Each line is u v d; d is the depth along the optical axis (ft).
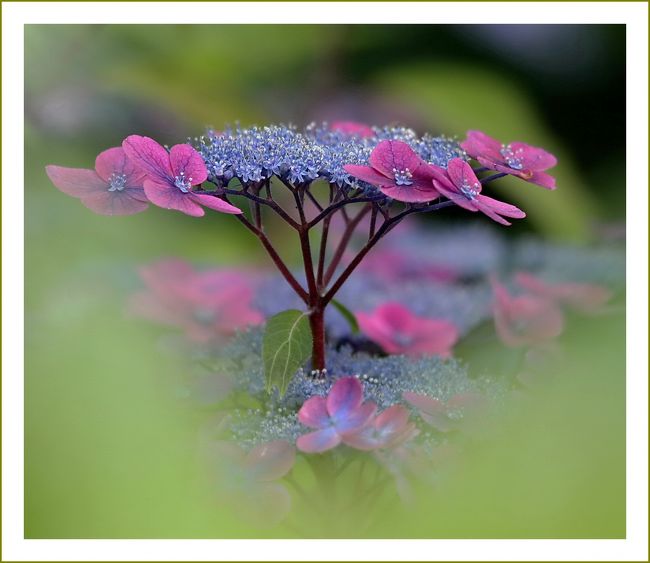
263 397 2.48
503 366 2.65
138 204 2.34
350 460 2.34
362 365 2.53
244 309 2.75
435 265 3.38
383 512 2.30
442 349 2.66
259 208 2.47
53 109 3.59
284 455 2.32
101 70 3.78
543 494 2.03
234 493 2.26
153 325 2.75
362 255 2.44
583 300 2.72
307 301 2.46
